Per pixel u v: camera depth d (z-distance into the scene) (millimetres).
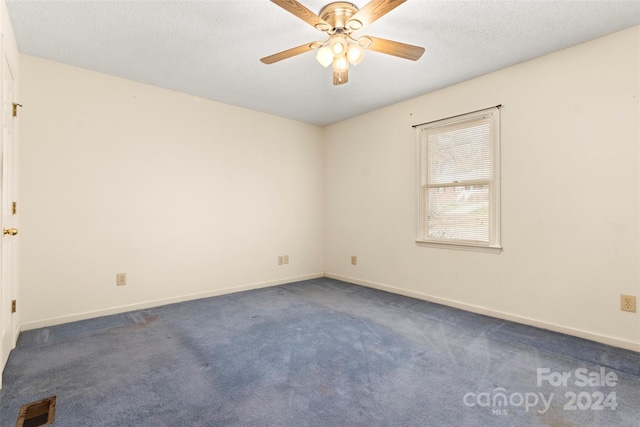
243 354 2330
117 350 2385
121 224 3254
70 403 1730
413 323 2955
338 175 4812
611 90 2463
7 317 2215
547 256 2799
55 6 2094
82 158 3033
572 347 2420
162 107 3506
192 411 1670
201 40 2533
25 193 2758
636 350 2346
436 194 3639
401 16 2225
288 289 4230
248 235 4215
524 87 2914
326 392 1847
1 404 1715
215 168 3914
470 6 2113
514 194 2996
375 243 4285
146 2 2062
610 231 2479
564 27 2363
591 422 1581
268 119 4414
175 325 2902
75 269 3004
